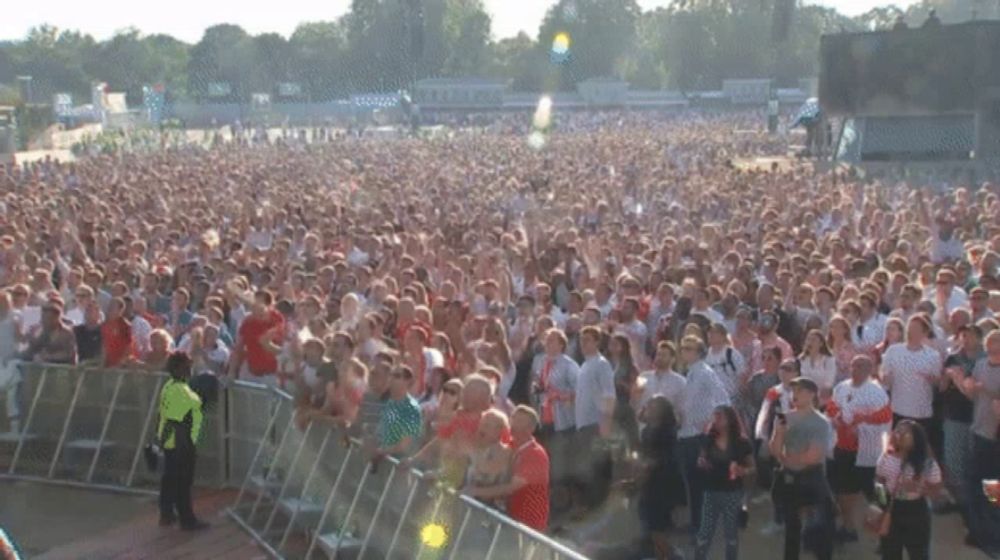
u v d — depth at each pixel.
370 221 27.34
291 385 12.44
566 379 11.17
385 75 90.44
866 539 10.77
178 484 11.76
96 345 14.59
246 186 39.31
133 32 110.31
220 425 12.84
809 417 9.63
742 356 11.66
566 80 108.44
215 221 27.53
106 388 13.37
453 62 108.69
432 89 100.25
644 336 13.11
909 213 23.48
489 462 8.81
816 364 11.27
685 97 99.69
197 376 12.81
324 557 10.70
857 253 18.80
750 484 11.88
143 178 43.72
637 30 107.69
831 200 27.47
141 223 26.50
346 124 88.31
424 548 8.94
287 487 11.46
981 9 52.81
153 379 13.08
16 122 78.31
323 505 10.77
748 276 15.29
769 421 10.66
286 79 92.31
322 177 45.28
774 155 58.53
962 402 10.93
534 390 11.63
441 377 11.17
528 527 7.98
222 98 93.06
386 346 11.98
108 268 18.52
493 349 11.77
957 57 37.59
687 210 28.88
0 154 66.06
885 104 39.03
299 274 17.16
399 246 20.25
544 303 14.37
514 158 55.81
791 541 9.72
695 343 10.62
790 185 33.88
